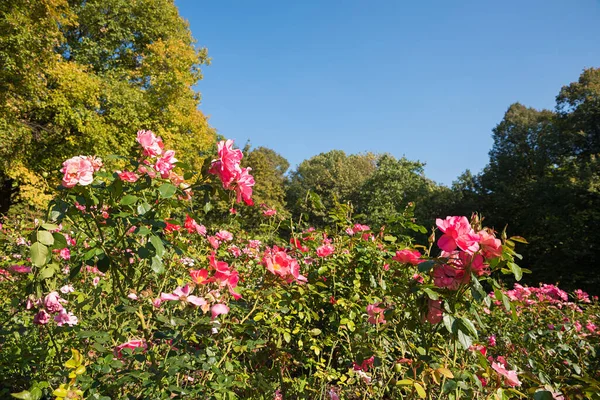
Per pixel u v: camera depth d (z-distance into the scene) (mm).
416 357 1634
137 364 1643
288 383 2172
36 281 1619
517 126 24438
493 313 3195
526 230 17781
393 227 3246
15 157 10523
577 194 15695
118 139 13016
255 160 23828
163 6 16219
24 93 10133
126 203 1423
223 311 1445
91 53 14531
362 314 2354
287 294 2227
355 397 2412
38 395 1138
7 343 2086
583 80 20594
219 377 1485
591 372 2605
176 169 1792
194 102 16688
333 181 32781
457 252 1289
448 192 23516
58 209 1393
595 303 4594
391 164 25078
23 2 8680
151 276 2184
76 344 1863
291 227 3064
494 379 1461
